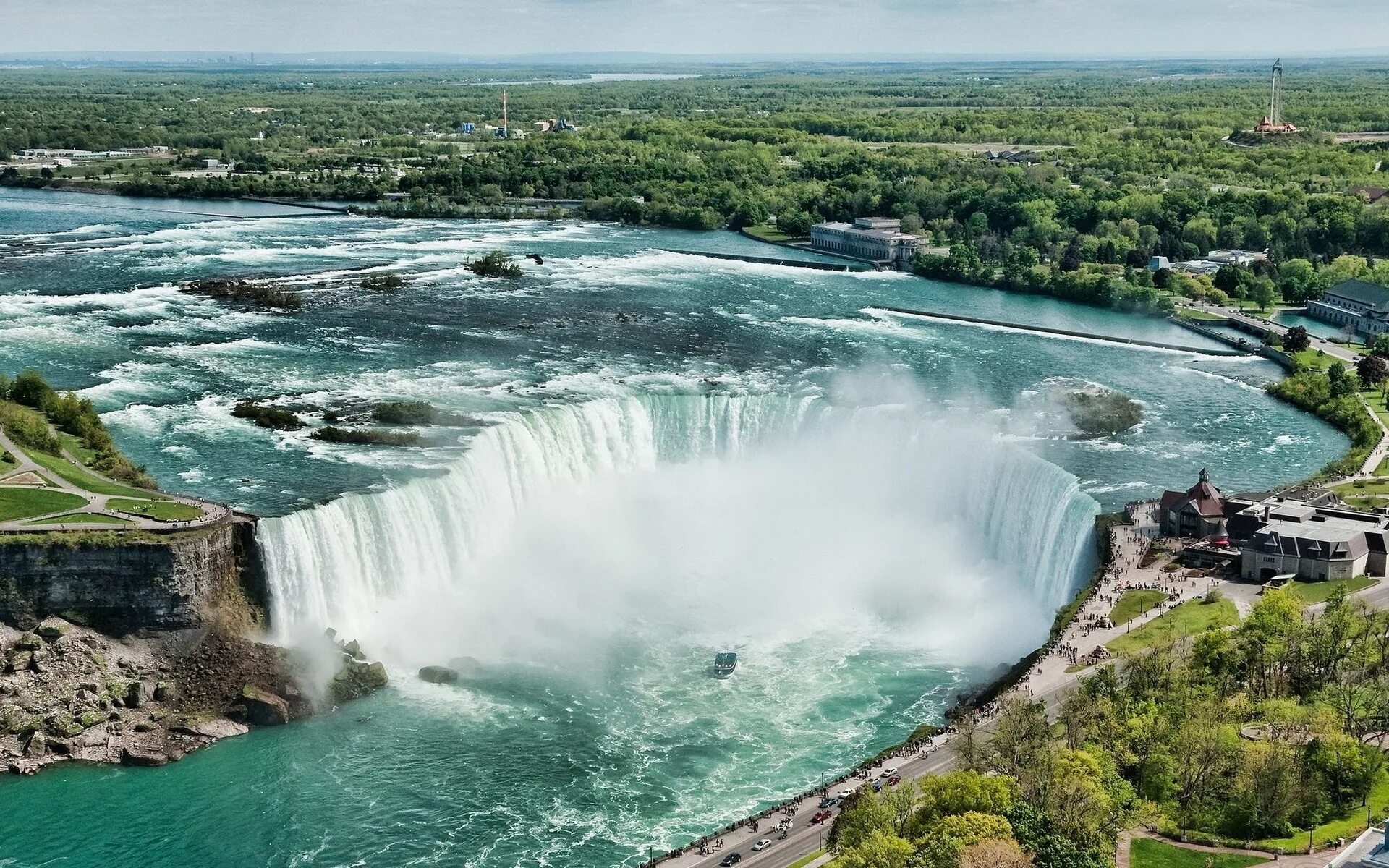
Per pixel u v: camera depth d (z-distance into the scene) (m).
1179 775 195.50
